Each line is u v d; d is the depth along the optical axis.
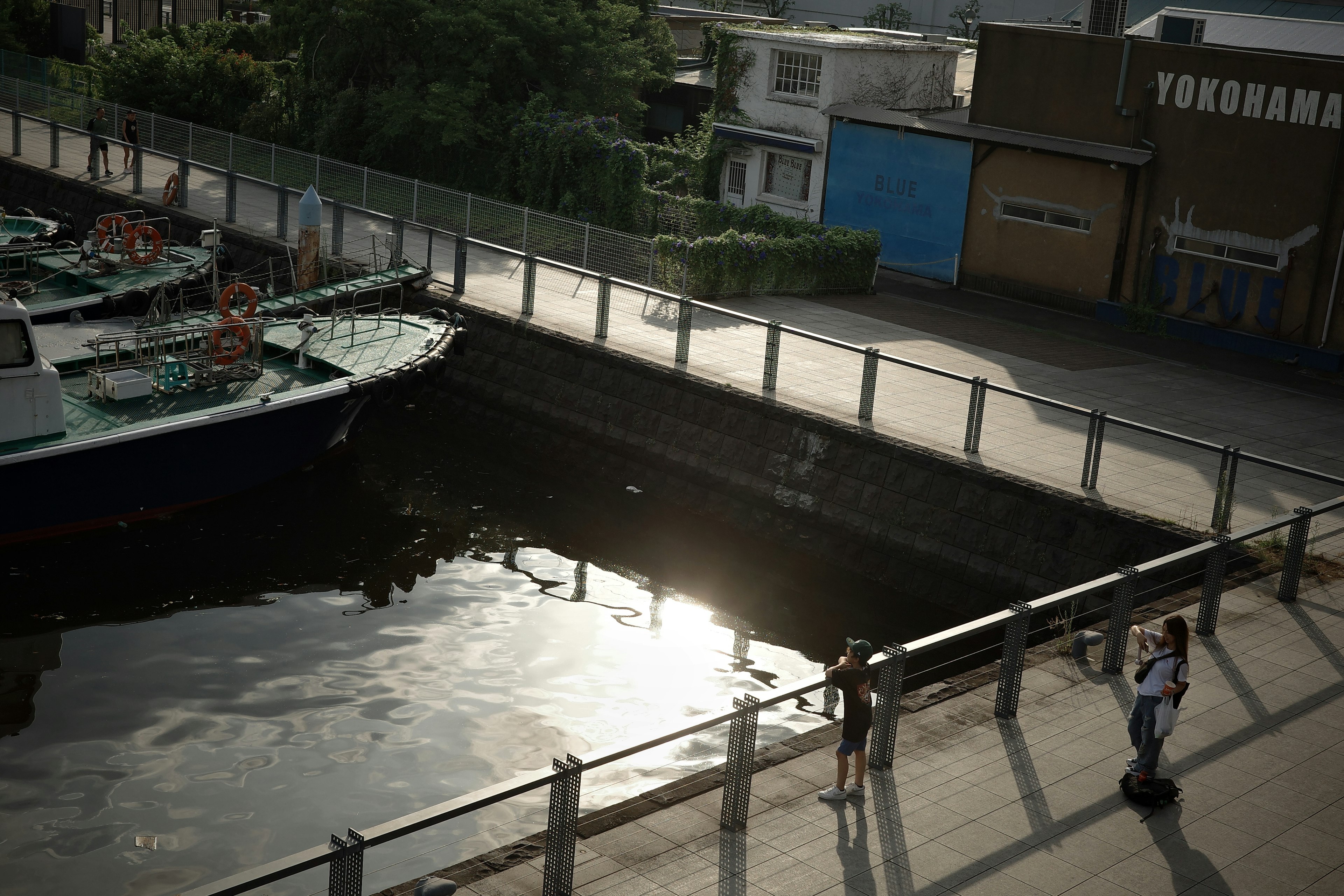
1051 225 25.89
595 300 22.30
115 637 13.17
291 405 16.73
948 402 17.83
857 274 25.88
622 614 14.52
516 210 26.20
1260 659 10.84
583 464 19.14
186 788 10.29
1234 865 7.64
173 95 37.69
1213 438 17.27
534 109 31.95
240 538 16.02
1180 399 19.33
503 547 16.38
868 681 8.16
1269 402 19.67
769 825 7.91
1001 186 26.58
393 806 10.16
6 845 9.36
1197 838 7.95
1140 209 24.53
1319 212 22.08
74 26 46.16
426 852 9.47
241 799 10.16
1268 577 12.76
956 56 31.75
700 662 13.42
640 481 18.38
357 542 16.12
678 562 16.38
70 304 19.67
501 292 22.45
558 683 12.62
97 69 40.47
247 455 16.86
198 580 14.70
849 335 21.77
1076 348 22.47
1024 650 9.62
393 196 28.64
